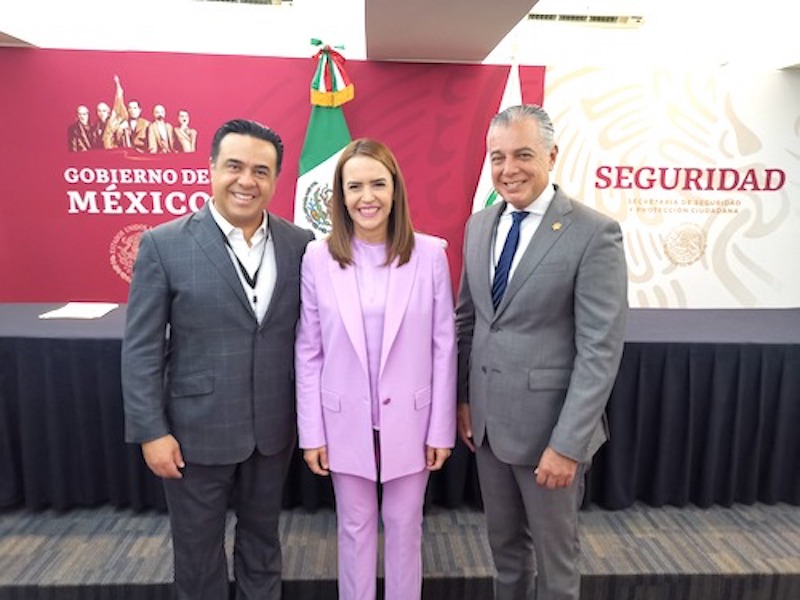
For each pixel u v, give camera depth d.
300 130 2.68
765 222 2.81
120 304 2.43
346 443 1.30
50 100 2.57
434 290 1.31
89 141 2.62
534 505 1.31
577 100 2.68
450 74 2.66
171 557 1.74
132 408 1.25
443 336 1.32
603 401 1.18
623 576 1.69
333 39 2.78
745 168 2.76
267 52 2.78
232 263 1.26
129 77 2.58
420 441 1.31
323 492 2.04
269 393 1.32
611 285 1.18
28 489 1.93
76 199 2.66
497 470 1.37
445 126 2.70
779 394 1.94
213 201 1.31
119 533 1.87
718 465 2.02
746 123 2.71
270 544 1.49
